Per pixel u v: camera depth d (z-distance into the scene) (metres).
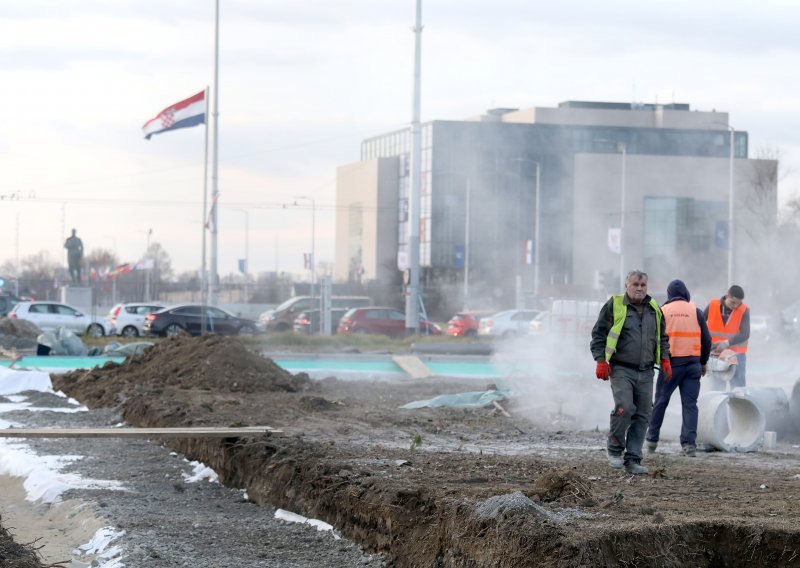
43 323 64.56
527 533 11.33
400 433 21.81
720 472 16.77
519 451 19.33
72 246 83.81
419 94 58.28
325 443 19.48
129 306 67.06
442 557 12.36
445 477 15.39
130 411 26.70
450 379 38.25
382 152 139.50
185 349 33.25
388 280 127.38
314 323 74.94
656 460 18.38
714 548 11.86
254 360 32.50
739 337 23.55
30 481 19.12
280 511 16.23
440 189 117.81
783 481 15.70
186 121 64.75
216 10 67.75
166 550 13.61
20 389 33.22
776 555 11.70
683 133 117.25
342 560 13.38
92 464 20.47
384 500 13.98
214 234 66.88
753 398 20.25
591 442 20.88
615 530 11.44
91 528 15.35
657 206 112.75
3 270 169.75
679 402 26.72
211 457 19.98
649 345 16.72
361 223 140.12
